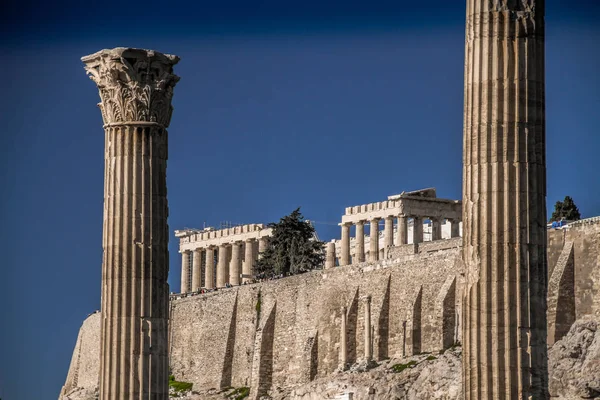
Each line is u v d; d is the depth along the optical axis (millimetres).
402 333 182375
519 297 76375
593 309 151375
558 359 145000
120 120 95375
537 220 77250
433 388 161500
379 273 188500
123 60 95625
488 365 76125
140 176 94688
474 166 77562
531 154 77375
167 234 95875
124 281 93562
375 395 170500
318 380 184125
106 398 92812
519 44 77688
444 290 177250
